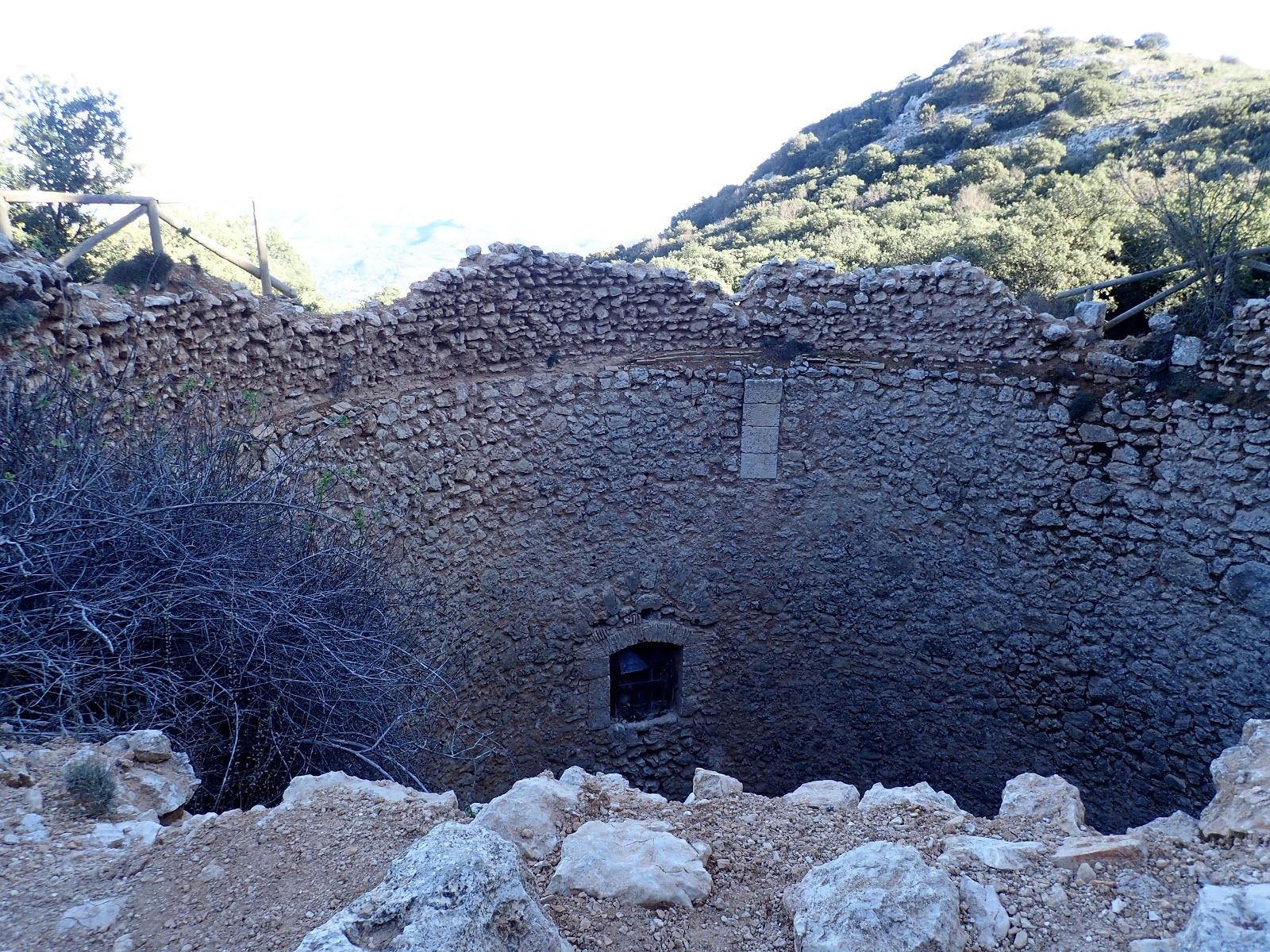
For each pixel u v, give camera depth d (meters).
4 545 3.19
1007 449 7.69
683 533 8.67
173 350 5.33
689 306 8.36
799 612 8.91
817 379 8.45
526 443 7.86
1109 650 7.25
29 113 9.06
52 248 8.05
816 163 29.05
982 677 8.13
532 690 8.30
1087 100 23.08
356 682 3.99
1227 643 6.43
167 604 3.36
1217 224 6.99
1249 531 6.24
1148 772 7.03
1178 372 6.72
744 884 2.58
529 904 2.00
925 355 8.11
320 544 4.95
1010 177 18.94
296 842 2.63
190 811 3.41
